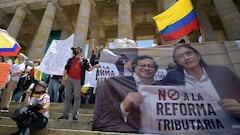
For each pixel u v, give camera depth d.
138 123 5.47
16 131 5.58
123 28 19.53
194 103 5.51
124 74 6.40
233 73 5.74
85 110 8.41
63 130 5.36
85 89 10.71
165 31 10.11
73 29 30.17
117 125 5.55
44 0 26.38
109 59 6.78
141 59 6.53
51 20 24.67
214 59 6.04
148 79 6.12
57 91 10.25
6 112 7.70
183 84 5.85
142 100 5.80
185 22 9.71
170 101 5.65
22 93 10.13
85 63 7.59
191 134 5.08
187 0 9.94
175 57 6.33
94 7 26.28
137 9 28.86
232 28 15.53
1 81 7.57
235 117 5.14
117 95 6.05
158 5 26.28
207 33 23.19
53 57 10.06
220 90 5.56
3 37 8.24
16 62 10.09
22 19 26.88
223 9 17.02
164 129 5.26
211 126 5.12
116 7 29.48
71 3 26.59
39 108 5.20
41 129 5.42
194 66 6.05
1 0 28.42
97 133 5.19
